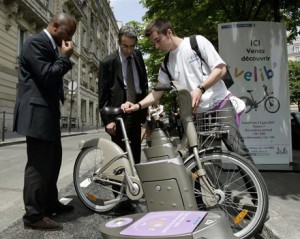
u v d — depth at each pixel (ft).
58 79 11.11
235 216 10.05
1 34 68.23
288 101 21.42
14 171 23.84
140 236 5.77
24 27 80.28
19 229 11.61
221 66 10.55
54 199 13.17
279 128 21.35
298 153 33.01
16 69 74.95
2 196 16.47
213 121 10.86
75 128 126.11
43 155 11.27
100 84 13.79
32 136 10.85
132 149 13.93
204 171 9.89
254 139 21.39
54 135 11.34
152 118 11.60
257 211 9.65
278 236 9.74
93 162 13.19
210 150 10.18
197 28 43.68
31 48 10.97
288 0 27.07
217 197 9.91
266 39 21.27
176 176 9.16
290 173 19.83
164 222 6.16
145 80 14.32
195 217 6.19
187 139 10.29
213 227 5.75
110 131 13.24
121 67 13.70
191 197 9.19
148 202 9.50
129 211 13.46
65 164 27.66
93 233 11.24
